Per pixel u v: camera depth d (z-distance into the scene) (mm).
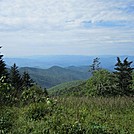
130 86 40000
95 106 18219
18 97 16422
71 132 10438
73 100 18656
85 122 12070
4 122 11727
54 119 11648
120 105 18953
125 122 14234
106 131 11047
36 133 10555
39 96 15984
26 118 12617
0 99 15375
